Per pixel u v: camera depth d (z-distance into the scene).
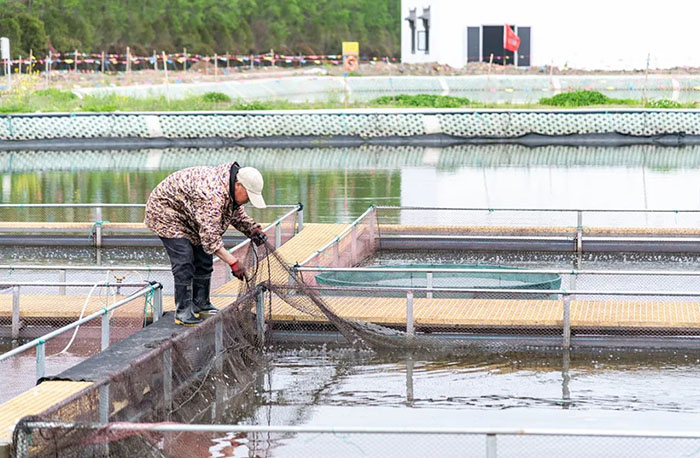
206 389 8.81
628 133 36.03
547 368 10.00
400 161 30.73
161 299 10.32
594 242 16.53
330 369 9.98
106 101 41.16
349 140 36.59
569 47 53.94
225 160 31.50
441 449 7.15
